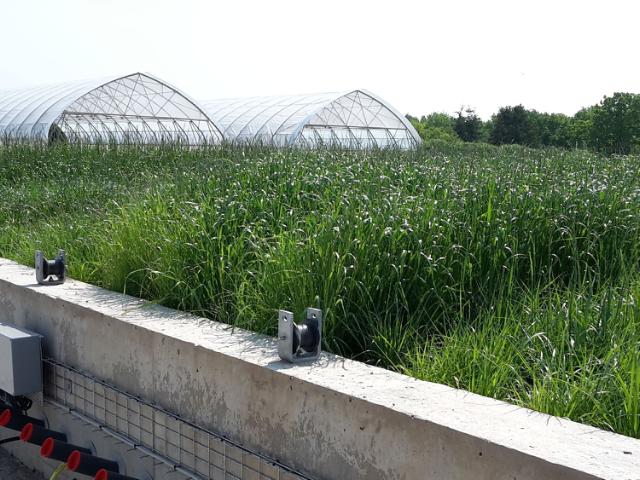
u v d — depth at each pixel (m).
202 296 4.27
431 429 2.35
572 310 3.29
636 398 2.52
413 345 3.46
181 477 3.43
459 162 7.25
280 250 4.02
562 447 2.16
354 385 2.73
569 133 51.69
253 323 3.75
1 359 4.45
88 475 3.71
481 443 2.21
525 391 2.86
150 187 6.66
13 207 7.99
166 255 4.51
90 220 6.49
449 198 4.75
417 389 2.70
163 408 3.55
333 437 2.69
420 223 4.14
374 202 4.68
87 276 5.24
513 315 3.46
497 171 6.23
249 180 6.00
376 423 2.53
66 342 4.30
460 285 3.78
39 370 4.41
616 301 3.42
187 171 7.29
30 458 4.78
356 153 8.78
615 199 4.67
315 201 5.36
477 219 4.29
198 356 3.31
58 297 4.37
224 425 3.20
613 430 2.55
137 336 3.69
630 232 4.36
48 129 23.30
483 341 3.22
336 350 3.53
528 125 52.75
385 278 3.76
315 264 3.75
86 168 10.34
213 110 33.50
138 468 3.73
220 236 4.46
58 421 4.42
